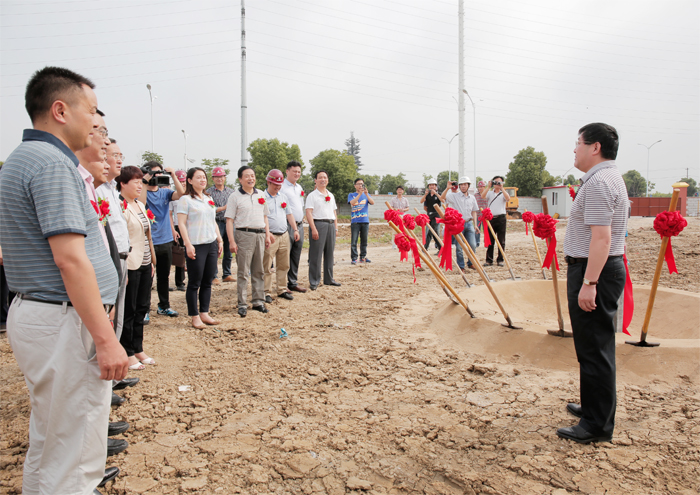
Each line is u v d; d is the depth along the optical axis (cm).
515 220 3497
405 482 242
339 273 970
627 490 226
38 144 185
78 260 176
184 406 345
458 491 233
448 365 410
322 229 773
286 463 263
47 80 189
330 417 320
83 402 189
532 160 5791
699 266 853
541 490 228
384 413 322
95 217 205
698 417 291
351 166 5234
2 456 277
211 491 238
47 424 188
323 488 239
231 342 496
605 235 260
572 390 341
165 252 610
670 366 348
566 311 567
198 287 548
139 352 434
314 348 471
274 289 782
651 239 1277
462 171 2255
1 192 179
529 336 422
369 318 586
